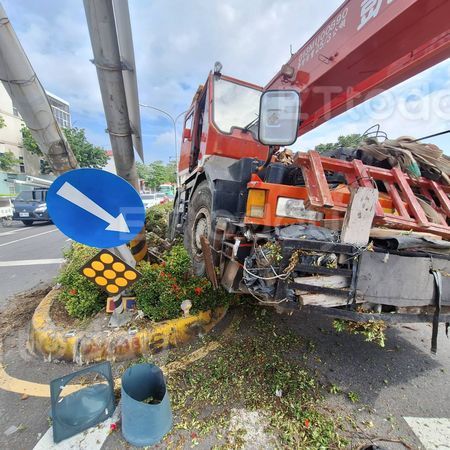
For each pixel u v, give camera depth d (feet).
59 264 18.34
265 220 6.94
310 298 5.63
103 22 6.15
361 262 5.56
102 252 6.96
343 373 7.64
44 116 7.18
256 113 12.66
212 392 6.72
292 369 7.64
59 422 5.42
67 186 6.03
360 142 10.14
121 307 8.64
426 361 8.33
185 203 14.76
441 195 7.65
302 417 6.10
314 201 6.21
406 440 5.68
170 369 7.46
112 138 8.63
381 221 6.31
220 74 12.16
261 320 10.02
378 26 6.85
